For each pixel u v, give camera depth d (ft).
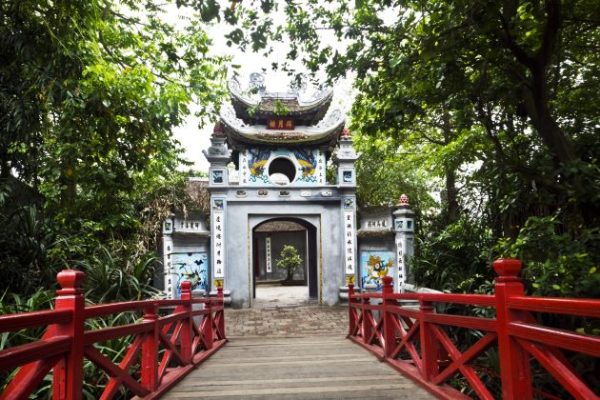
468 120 17.76
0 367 6.19
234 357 21.01
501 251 17.19
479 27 14.02
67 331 8.46
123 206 26.35
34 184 22.88
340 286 41.04
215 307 24.44
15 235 20.52
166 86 21.36
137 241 34.32
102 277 23.32
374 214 41.37
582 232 15.60
